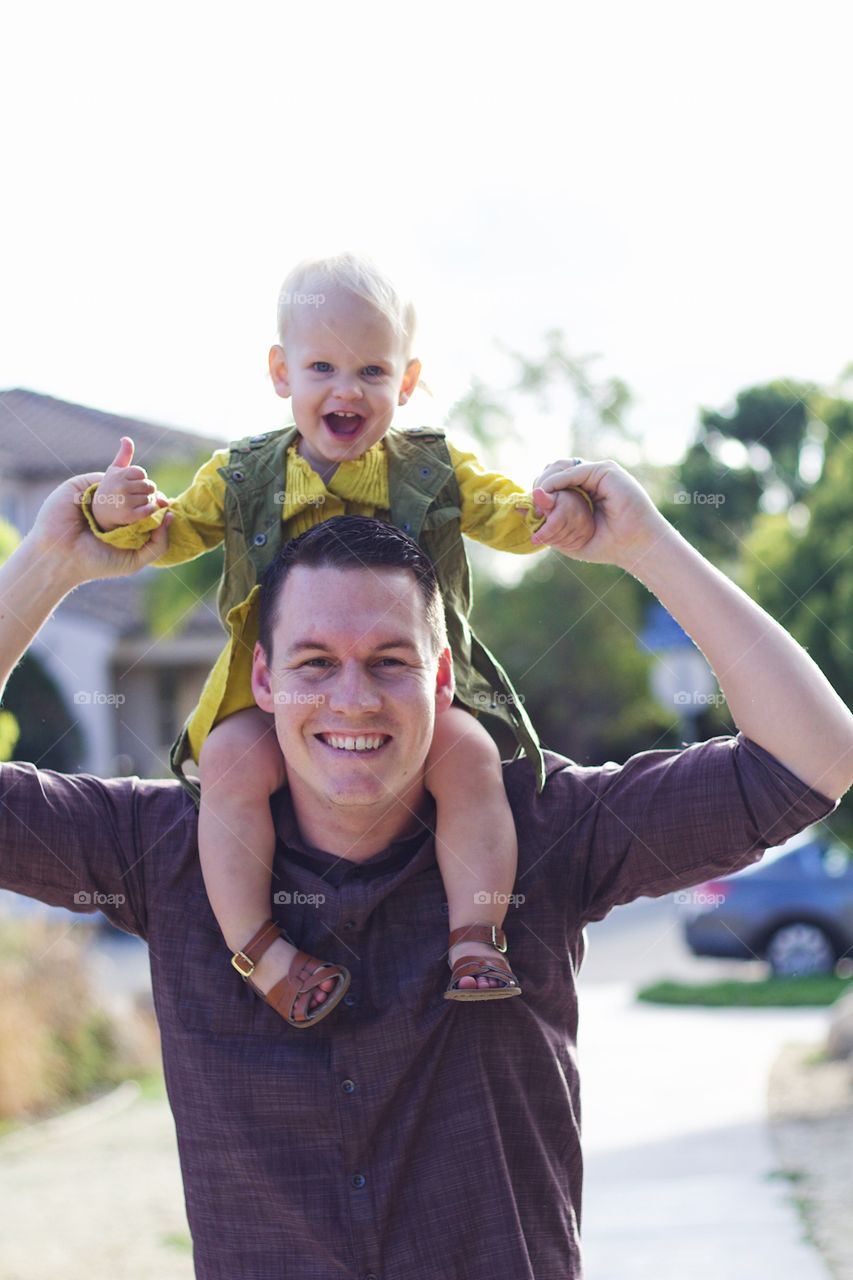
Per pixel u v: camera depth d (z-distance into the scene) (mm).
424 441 2664
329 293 2674
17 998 9398
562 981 2211
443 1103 2072
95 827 2236
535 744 2281
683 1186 6344
